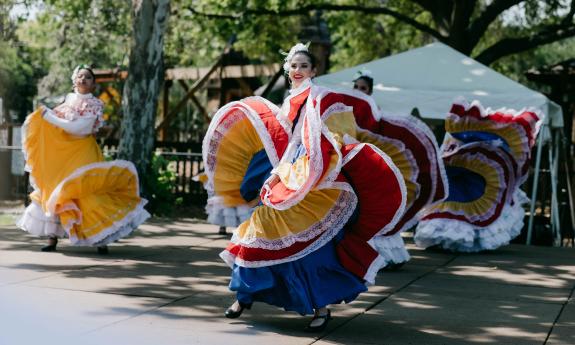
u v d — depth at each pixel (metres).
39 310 5.06
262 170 5.65
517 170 9.49
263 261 4.82
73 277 6.43
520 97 10.59
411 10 22.16
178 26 20.34
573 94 18.66
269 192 4.84
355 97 6.36
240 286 4.89
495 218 9.25
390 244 7.48
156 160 12.50
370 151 4.77
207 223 11.43
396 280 7.09
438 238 9.10
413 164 6.66
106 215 7.66
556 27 18.67
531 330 5.22
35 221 7.73
